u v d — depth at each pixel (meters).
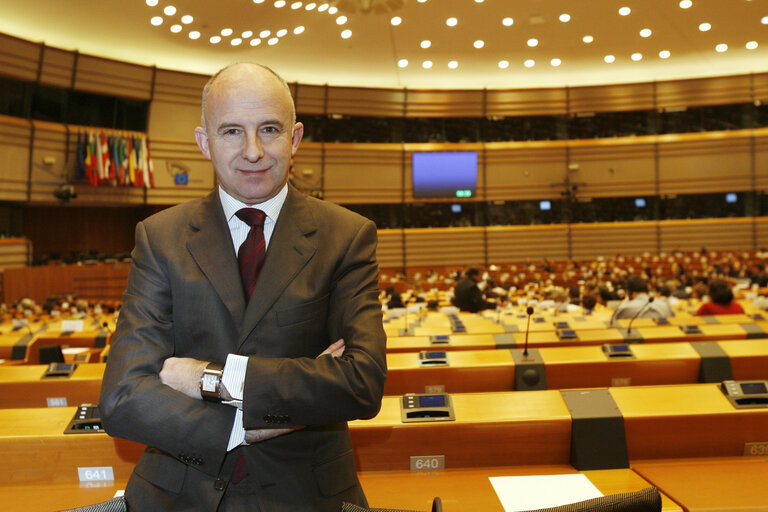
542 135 23.89
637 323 6.39
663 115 23.52
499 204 23.83
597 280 15.17
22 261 17.45
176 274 1.36
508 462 2.68
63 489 2.51
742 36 19.11
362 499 1.49
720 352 4.49
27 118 17.50
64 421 2.65
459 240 23.53
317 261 1.40
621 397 2.77
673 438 2.68
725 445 2.71
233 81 1.35
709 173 23.22
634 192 23.56
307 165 22.75
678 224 23.27
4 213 18.17
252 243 1.42
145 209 21.81
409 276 22.89
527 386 4.39
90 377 4.24
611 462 2.60
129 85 18.92
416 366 4.45
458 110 23.45
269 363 1.26
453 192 23.38
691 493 2.30
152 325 1.34
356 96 22.72
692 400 2.75
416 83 23.42
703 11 16.95
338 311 1.41
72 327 7.06
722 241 23.06
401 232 23.33
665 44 19.80
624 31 18.44
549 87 23.47
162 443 1.26
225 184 1.40
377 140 23.41
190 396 1.27
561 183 23.77
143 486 1.36
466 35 18.41
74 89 18.05
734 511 2.16
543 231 23.61
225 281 1.36
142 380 1.27
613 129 23.70
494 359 4.46
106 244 22.52
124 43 17.66
